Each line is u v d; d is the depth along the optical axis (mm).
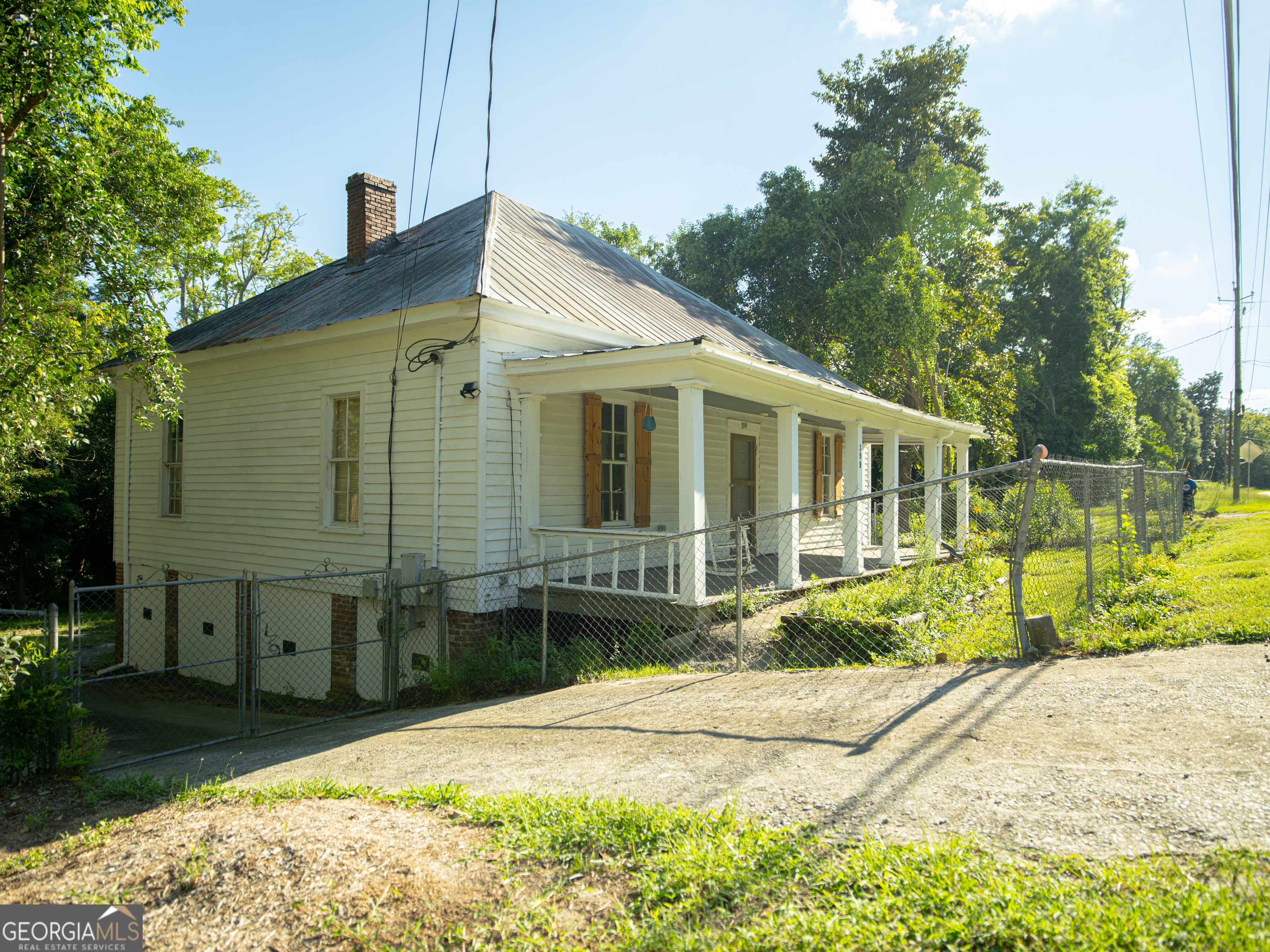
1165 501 13672
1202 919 2402
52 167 9555
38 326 10070
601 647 8758
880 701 5227
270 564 12031
